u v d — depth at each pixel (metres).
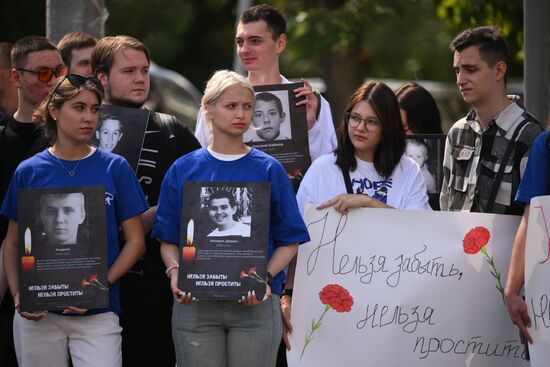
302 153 13.19
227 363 11.39
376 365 12.04
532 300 11.10
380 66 42.22
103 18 15.89
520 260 11.53
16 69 13.18
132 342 12.66
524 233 11.50
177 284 10.99
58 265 11.34
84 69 14.77
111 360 11.72
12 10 42.62
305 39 31.30
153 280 12.62
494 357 12.12
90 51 14.80
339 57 35.00
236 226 10.98
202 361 11.27
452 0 22.03
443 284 12.06
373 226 12.07
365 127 12.18
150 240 12.62
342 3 32.78
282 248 11.38
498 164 12.65
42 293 11.32
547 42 15.44
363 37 35.66
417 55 42.34
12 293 11.75
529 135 12.52
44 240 11.35
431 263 12.05
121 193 11.80
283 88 13.20
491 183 12.70
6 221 12.56
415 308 12.05
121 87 12.89
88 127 11.61
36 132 12.97
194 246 10.97
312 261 12.06
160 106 31.42
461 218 12.06
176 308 11.41
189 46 57.16
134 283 12.58
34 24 43.12
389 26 38.22
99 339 11.69
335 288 12.05
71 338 11.73
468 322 12.07
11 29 42.62
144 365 12.70
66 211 11.38
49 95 11.75
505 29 20.28
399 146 12.34
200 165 11.38
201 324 11.23
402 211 12.06
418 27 40.09
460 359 12.07
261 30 13.96
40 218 11.37
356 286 12.05
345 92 35.03
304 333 12.05
